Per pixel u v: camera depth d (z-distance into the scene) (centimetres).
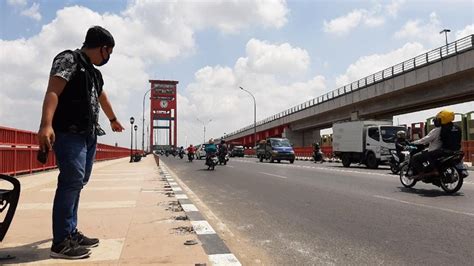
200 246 464
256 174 1900
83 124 389
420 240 560
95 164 2847
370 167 2302
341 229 641
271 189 1235
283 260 470
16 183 406
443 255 485
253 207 880
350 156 2500
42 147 349
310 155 4481
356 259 473
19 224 575
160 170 2097
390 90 3972
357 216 751
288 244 548
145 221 612
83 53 397
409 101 3919
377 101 4462
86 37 402
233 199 1018
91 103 398
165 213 686
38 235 503
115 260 402
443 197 984
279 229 648
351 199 979
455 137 1047
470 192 1070
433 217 728
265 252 507
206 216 752
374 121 2397
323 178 1584
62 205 394
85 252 408
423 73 3472
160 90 12731
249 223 700
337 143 2631
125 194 962
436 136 1052
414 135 3453
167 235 516
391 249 515
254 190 1220
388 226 657
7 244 456
